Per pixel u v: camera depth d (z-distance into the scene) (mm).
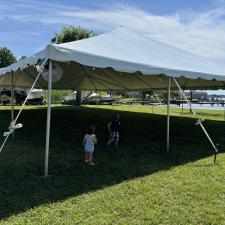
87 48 7383
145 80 13844
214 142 9578
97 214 4379
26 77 13719
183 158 7492
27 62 6660
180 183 5637
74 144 8828
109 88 17922
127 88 17438
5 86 15258
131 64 6898
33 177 5871
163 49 9484
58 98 33219
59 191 5188
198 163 7027
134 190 5277
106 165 6762
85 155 7027
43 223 4098
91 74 13664
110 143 9062
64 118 15453
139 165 6805
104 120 14883
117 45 8562
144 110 22828
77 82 16250
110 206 4637
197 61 9445
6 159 7137
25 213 4375
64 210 4484
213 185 5551
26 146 8508
